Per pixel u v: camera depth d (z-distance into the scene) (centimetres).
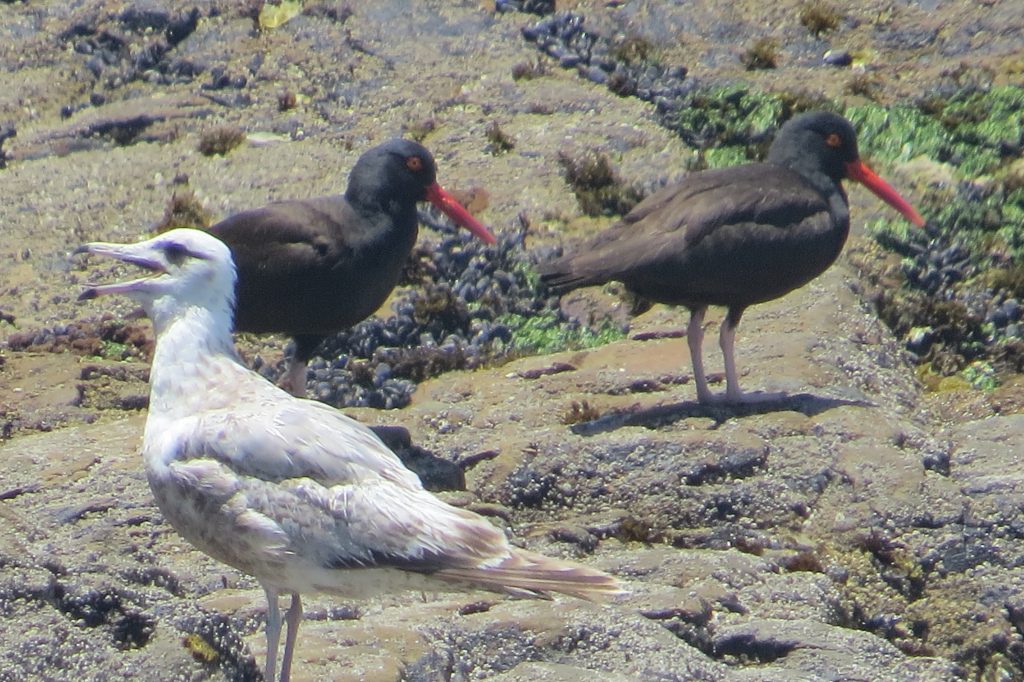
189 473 950
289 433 948
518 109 2003
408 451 1380
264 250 1421
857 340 1583
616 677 1028
